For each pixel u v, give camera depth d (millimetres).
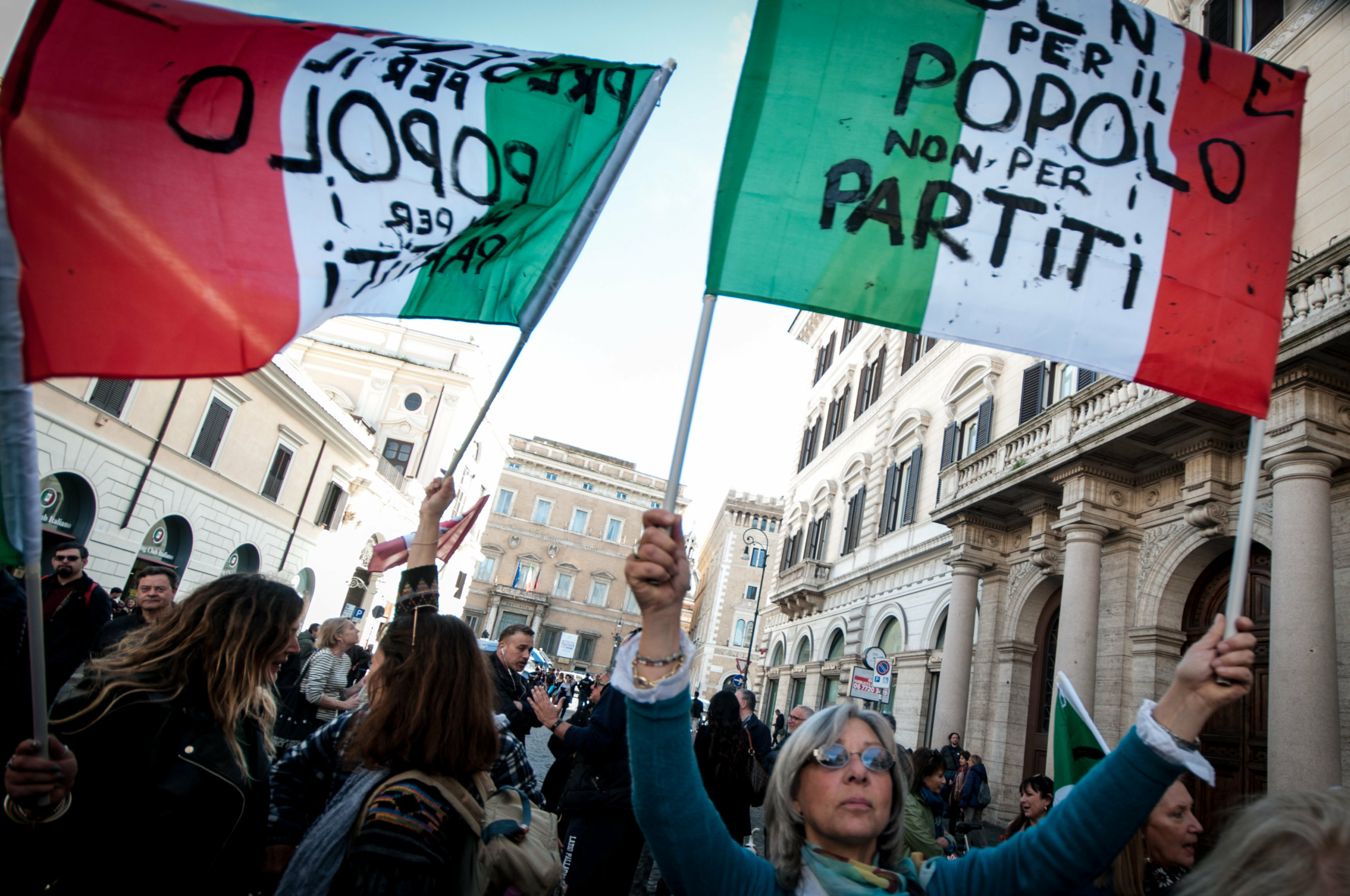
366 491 35094
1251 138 3441
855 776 2115
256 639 2502
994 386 18391
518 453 70875
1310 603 8656
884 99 3289
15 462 2105
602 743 4488
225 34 3082
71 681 2445
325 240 3062
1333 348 8891
